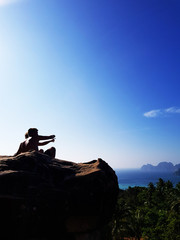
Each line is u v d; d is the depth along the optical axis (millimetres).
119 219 26422
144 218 38219
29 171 4836
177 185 62688
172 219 33469
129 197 67625
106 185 5066
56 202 4367
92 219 4676
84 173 5074
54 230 4305
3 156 6293
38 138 8078
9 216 4023
